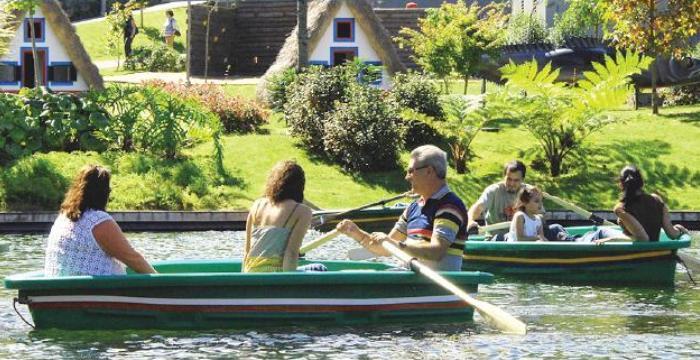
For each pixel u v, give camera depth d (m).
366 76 29.95
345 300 11.05
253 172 26.17
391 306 11.19
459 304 11.45
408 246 11.08
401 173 27.08
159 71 42.47
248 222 11.30
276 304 10.88
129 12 43.00
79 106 26.19
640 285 15.27
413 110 28.25
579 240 16.42
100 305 10.63
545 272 15.75
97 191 10.81
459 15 33.94
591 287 14.97
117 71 41.94
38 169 24.14
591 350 10.29
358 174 26.91
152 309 10.68
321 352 9.91
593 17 37.19
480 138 29.14
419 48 34.44
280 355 9.76
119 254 10.73
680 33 30.02
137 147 26.41
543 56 33.44
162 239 20.86
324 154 27.67
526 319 12.15
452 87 38.03
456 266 11.26
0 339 10.31
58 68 34.25
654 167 26.94
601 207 25.47
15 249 18.42
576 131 27.58
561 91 26.58
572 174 26.84
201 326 10.75
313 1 36.44
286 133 28.95
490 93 26.94
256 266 11.05
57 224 10.85
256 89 34.03
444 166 11.20
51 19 33.81
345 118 27.03
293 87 28.83
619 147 27.92
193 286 10.64
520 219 15.93
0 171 24.03
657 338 10.95
